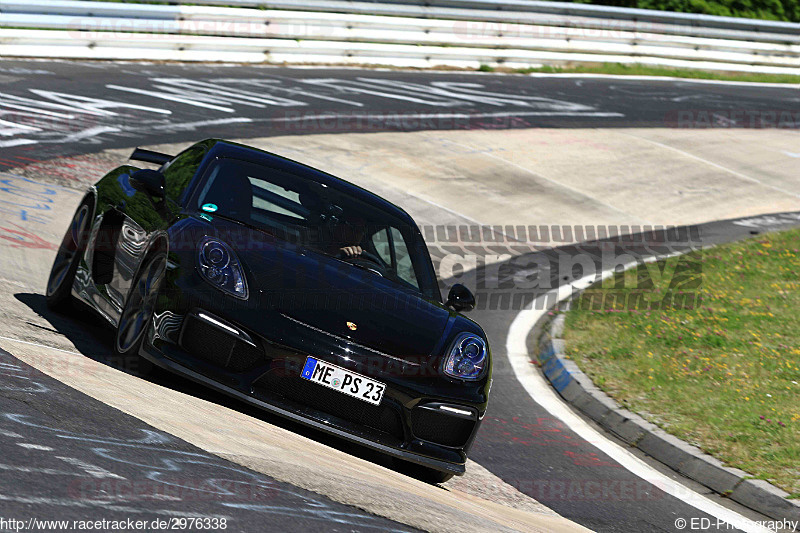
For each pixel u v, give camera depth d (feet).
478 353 58.29
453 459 55.93
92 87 174.50
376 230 66.95
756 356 100.07
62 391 41.19
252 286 53.93
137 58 204.85
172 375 54.54
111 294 63.52
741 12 369.30
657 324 110.52
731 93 289.12
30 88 165.48
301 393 52.65
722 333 107.55
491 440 72.69
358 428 53.11
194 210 61.62
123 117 157.17
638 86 278.26
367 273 61.82
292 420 52.13
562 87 261.24
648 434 77.92
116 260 64.39
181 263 53.67
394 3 248.32
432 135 190.39
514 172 178.50
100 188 72.18
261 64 224.74
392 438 53.98
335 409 53.21
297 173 69.00
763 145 231.50
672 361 97.30
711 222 169.89
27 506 26.86
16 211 101.19
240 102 185.06
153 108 167.22
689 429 78.95
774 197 192.85
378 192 152.76
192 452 37.06
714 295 124.16
